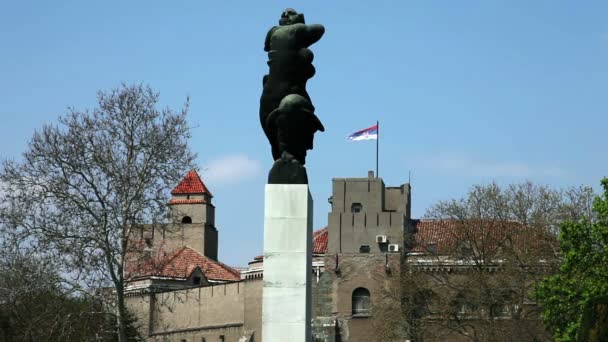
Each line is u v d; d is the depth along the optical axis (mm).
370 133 118188
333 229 114938
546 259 85312
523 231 89625
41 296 67500
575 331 60562
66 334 66250
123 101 67562
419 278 95188
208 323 118438
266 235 28109
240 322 114562
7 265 65312
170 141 67875
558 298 63438
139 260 68875
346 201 115625
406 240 113562
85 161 66250
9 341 70312
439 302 92000
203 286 119875
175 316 121062
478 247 92688
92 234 65688
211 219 146500
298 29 29922
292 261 28000
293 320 27781
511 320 83750
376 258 112812
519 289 85688
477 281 87438
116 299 69000
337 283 113125
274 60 29844
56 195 65812
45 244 65188
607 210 62594
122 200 66375
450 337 97188
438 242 109375
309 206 28719
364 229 114500
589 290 60500
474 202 95250
